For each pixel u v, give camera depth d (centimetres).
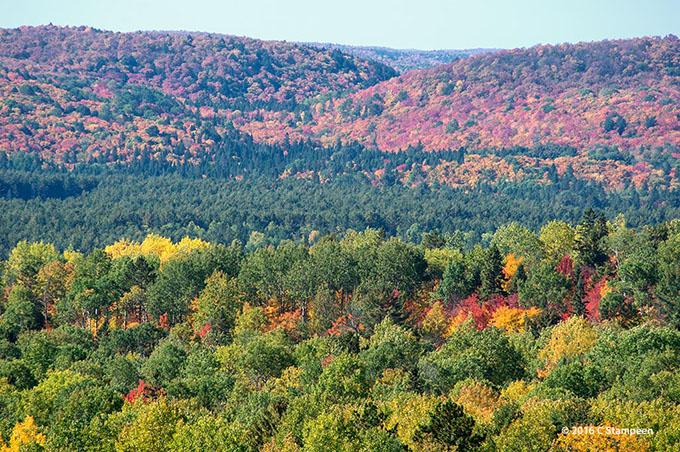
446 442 13812
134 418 16725
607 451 13225
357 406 16375
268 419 16075
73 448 16238
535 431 13788
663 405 14838
